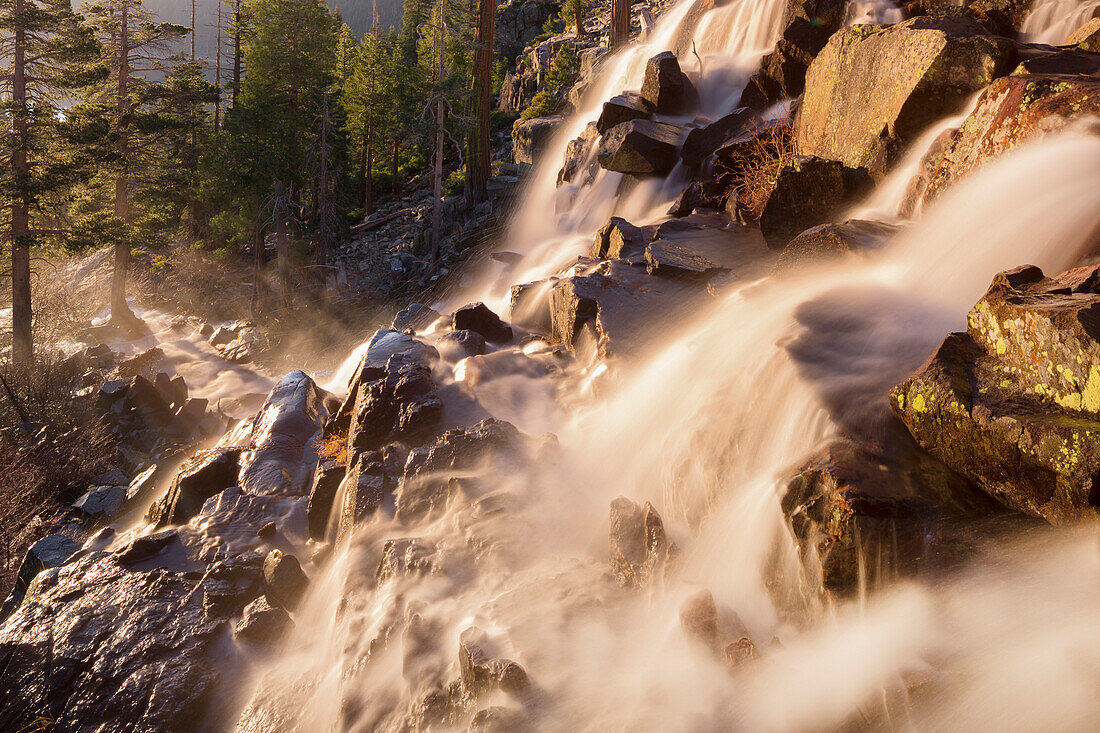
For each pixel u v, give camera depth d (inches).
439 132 1672.0
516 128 1838.1
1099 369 130.5
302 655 216.4
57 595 248.1
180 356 1291.8
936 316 214.2
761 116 536.1
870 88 343.9
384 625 189.8
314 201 2052.2
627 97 684.7
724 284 322.3
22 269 1210.0
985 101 258.1
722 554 194.7
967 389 157.1
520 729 144.8
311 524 278.5
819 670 145.7
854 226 280.1
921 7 469.4
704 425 224.5
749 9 797.9
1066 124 214.4
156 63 1748.3
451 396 307.6
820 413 187.2
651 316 320.8
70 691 211.3
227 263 1943.9
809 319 231.8
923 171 290.7
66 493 697.0
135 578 253.8
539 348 350.0
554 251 633.0
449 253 1567.4
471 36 1797.5
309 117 1932.8
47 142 1255.5
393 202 2287.2
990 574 140.6
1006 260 216.4
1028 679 119.0
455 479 242.8
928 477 163.5
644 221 498.6
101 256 1865.2
